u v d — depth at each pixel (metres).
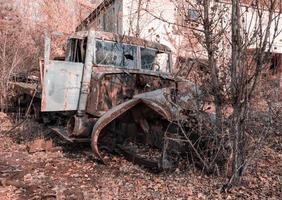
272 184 4.63
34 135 7.58
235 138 4.38
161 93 5.04
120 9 14.59
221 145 4.58
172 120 4.74
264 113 4.73
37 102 8.83
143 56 7.13
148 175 5.04
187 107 4.86
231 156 4.48
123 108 5.08
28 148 6.56
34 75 11.02
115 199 4.24
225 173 4.65
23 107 9.90
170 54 7.46
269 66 4.61
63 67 6.25
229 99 4.46
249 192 4.33
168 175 4.95
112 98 6.27
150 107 4.88
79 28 19.38
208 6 4.62
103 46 6.65
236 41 4.27
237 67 4.29
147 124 5.46
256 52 4.25
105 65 6.59
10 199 4.23
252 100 4.56
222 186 4.42
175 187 4.54
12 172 5.26
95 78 6.21
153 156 5.40
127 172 5.20
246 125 4.48
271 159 5.53
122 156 5.85
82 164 5.68
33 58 12.95
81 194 4.39
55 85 6.18
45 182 4.87
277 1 4.25
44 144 6.59
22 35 15.78
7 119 9.48
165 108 4.78
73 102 6.28
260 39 4.22
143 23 12.75
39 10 22.55
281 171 5.13
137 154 5.57
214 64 4.58
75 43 6.88
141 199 4.23
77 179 4.98
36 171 5.37
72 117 6.26
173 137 4.97
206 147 4.85
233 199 4.14
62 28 21.78
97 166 5.54
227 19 4.98
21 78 10.92
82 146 6.70
